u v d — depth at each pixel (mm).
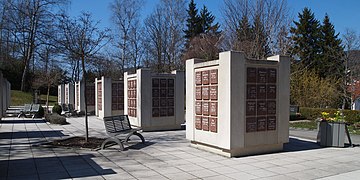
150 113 14000
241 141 8375
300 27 40500
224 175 6523
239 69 8312
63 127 15461
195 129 9562
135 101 14438
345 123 9961
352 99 26359
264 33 26484
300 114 22781
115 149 9281
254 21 27000
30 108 21453
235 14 28406
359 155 8750
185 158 8125
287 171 6914
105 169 6945
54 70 37438
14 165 7262
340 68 30641
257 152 8820
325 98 25391
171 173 6641
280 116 9180
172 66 40250
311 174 6688
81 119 20344
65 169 6930
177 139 11383
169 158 8109
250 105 8586
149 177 6316
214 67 8750
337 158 8328
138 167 7137
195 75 9602
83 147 9406
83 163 7500
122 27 39562
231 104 8156
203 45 37125
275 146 9195
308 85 25562
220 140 8484
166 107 14438
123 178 6234
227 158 8156
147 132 13477
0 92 17875
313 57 37969
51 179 6156
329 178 6398
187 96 9953
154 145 10039
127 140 10352
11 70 42594
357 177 6488
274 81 9102
